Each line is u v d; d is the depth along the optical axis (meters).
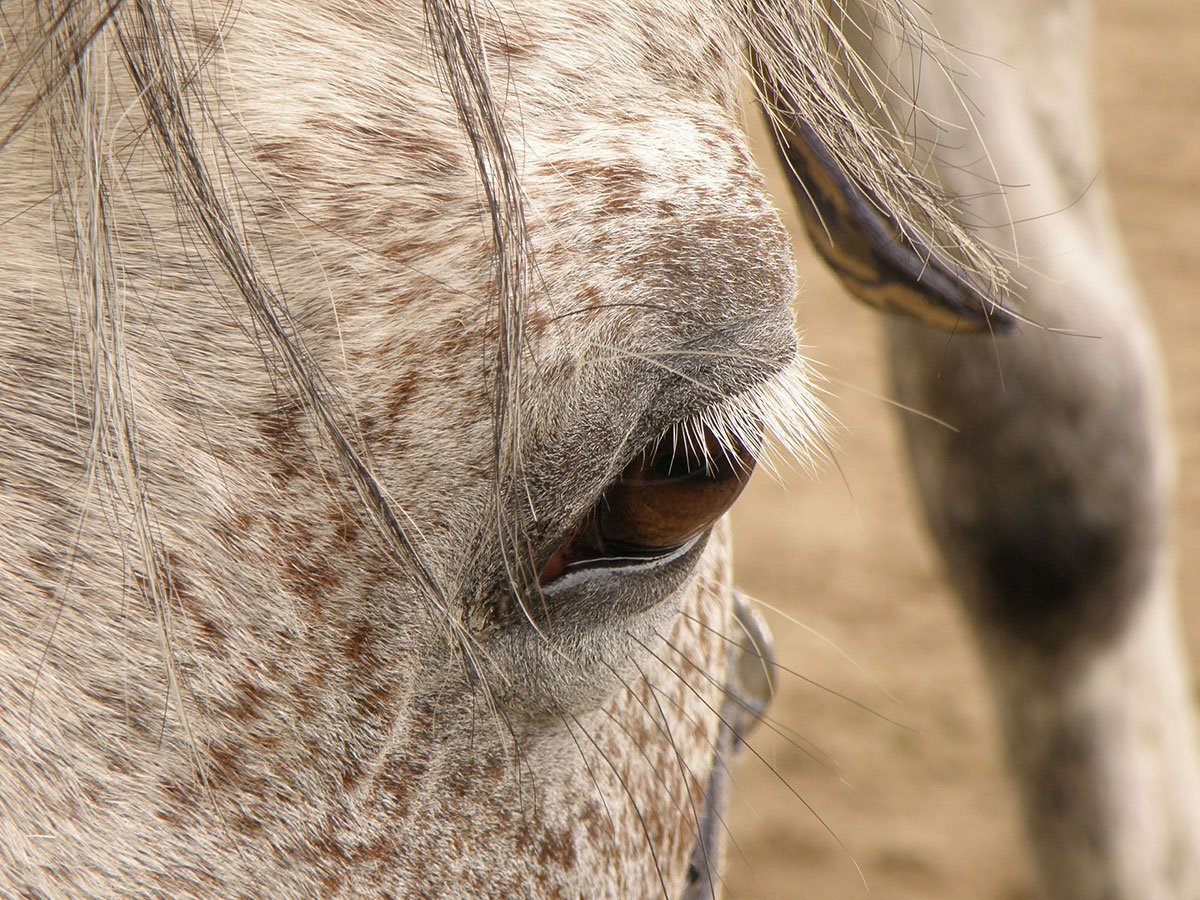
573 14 1.22
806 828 4.81
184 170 0.95
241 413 1.08
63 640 1.04
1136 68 11.34
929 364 3.13
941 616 5.84
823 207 1.58
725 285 1.20
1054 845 3.44
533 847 1.43
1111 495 3.14
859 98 1.66
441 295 1.11
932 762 5.12
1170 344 7.68
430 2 0.99
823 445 1.60
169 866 1.08
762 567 6.09
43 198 1.01
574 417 1.16
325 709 1.16
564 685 1.31
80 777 1.04
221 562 1.09
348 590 1.15
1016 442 3.10
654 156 1.21
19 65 0.95
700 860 1.99
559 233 1.14
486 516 1.18
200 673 1.09
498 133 1.01
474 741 1.30
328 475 1.11
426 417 1.13
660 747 1.72
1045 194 3.01
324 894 1.18
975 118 2.87
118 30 0.91
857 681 5.47
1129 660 3.33
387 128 1.11
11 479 1.03
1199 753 3.88
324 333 1.10
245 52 1.08
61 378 1.03
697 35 1.33
